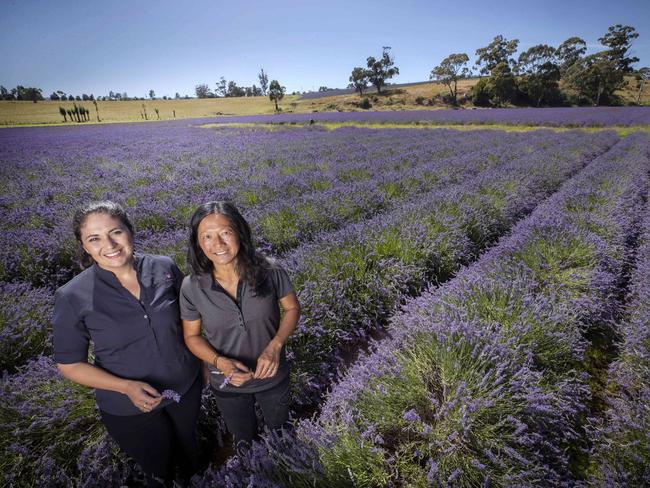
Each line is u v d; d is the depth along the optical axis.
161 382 1.84
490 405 2.11
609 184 7.62
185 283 1.80
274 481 1.93
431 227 5.33
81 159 14.82
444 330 2.68
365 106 69.31
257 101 95.75
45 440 2.29
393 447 2.21
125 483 2.28
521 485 1.82
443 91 77.25
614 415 2.24
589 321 3.44
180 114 75.81
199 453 2.51
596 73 66.75
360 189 7.69
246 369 1.85
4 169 12.90
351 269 4.12
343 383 2.59
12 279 4.84
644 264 4.29
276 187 8.31
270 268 1.87
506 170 9.66
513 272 3.92
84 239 1.57
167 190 8.55
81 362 1.68
